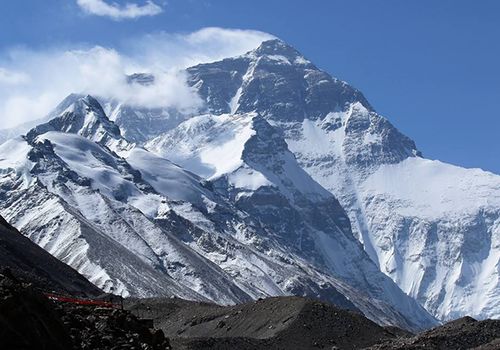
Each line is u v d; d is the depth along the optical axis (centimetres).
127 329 10056
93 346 9394
